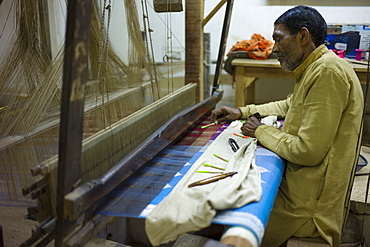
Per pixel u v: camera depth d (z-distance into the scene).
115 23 3.81
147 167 1.56
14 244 1.74
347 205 1.84
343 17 3.42
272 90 3.91
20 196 1.44
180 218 1.08
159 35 3.82
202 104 2.15
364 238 2.12
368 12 3.32
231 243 0.97
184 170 1.52
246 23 3.86
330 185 1.58
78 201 1.03
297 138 1.57
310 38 1.63
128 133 1.60
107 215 1.20
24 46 1.83
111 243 1.67
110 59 2.14
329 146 1.52
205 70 3.92
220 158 1.60
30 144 1.51
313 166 1.59
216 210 1.12
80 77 1.00
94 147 1.31
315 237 1.64
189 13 2.63
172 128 1.71
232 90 4.20
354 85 1.55
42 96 1.66
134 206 1.22
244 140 1.82
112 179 1.19
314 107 1.50
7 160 1.44
